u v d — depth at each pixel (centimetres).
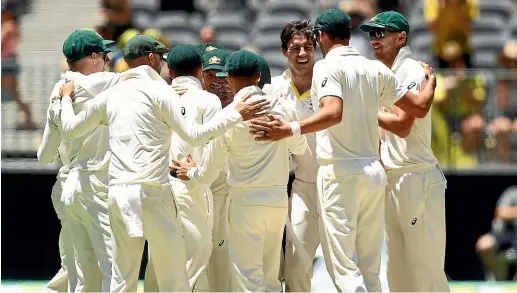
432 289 3338
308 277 3316
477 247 5119
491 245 5009
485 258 5031
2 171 5138
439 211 3341
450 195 5128
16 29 6062
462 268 5191
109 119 3077
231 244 3130
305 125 2989
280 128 2983
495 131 5091
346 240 3059
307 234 3341
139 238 3084
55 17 6131
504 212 5028
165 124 3056
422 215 3306
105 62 3444
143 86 3064
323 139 3092
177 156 3309
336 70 3042
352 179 3053
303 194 3350
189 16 6397
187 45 3306
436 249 3334
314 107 3119
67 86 3247
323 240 3128
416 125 3281
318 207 3142
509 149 5100
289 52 3347
